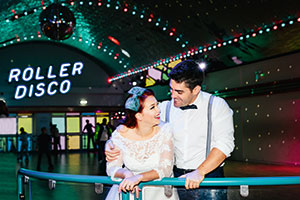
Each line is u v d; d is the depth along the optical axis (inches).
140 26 565.3
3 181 237.5
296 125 414.0
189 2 438.0
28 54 760.3
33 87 756.6
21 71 753.6
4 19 593.3
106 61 778.2
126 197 85.3
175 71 94.7
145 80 719.1
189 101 98.4
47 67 770.2
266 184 81.8
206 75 560.4
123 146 93.1
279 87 426.0
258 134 468.8
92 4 546.6
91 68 813.9
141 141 93.0
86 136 813.9
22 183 114.1
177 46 560.7
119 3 519.2
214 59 523.5
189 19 475.8
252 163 459.8
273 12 377.1
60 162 542.0
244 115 492.4
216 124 100.9
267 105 454.3
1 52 744.3
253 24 412.2
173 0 452.1
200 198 84.4
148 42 606.9
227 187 83.9
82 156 656.4
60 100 782.5
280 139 435.2
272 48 427.8
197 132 103.0
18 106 743.7
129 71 744.3
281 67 430.9
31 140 758.5
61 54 784.9
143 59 677.3
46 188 99.8
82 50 785.6
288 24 375.9
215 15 434.0
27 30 681.6
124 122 94.1
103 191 90.4
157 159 92.7
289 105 422.6
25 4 546.9
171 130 94.7
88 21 625.0
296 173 353.1
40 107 759.7
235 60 492.1
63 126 797.9
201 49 524.1
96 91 810.8
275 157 442.3
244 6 391.2
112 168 89.9
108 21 595.8
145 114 89.9
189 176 83.7
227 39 466.0
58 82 779.4
